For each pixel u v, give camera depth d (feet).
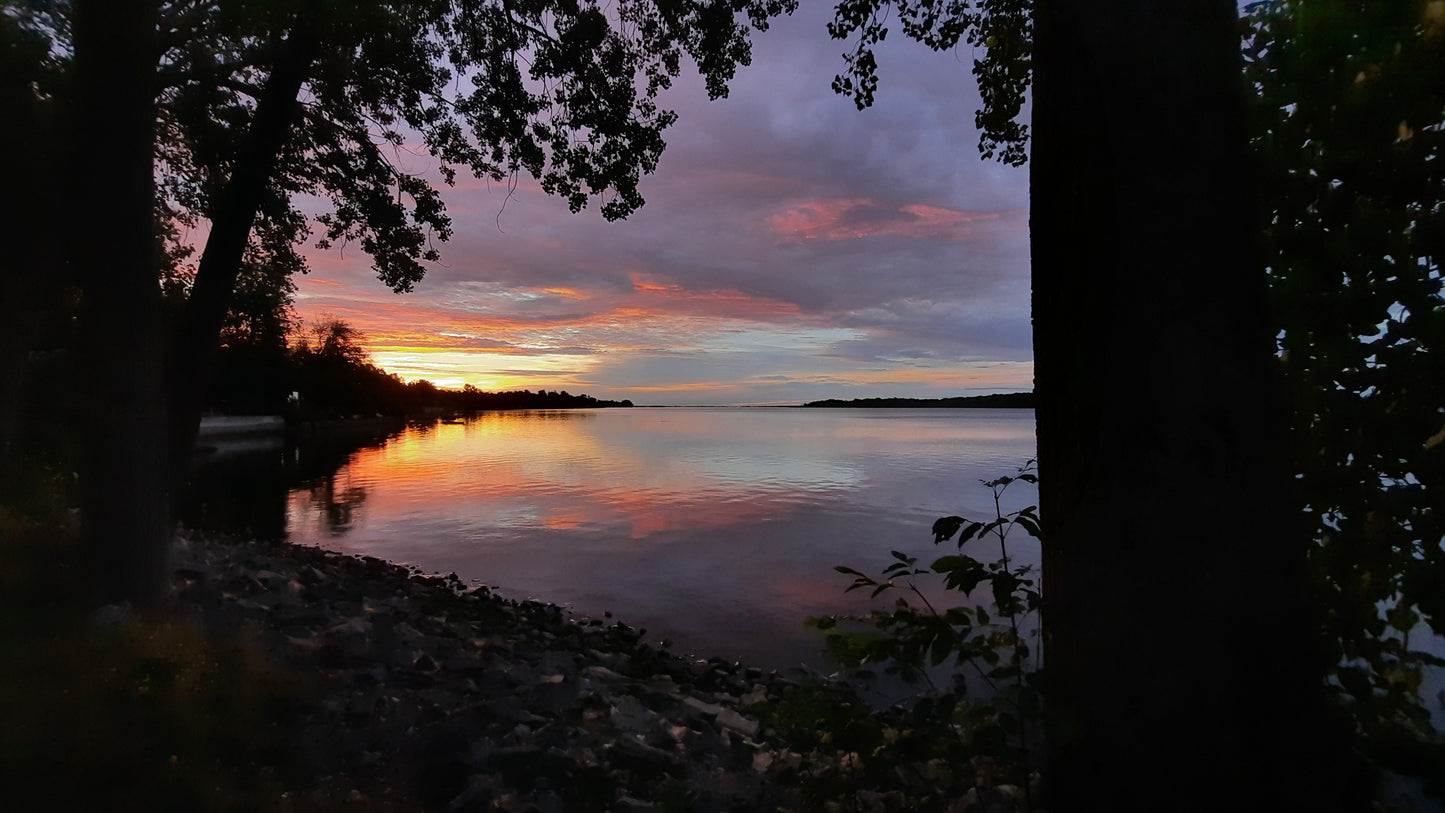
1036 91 9.38
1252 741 7.54
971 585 8.55
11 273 18.98
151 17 18.44
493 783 12.10
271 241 33.17
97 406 18.06
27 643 14.43
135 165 18.07
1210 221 7.95
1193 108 8.05
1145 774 7.77
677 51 28.66
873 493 86.28
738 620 34.17
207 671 14.65
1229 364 7.79
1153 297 7.92
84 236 17.81
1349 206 8.33
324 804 10.75
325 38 22.24
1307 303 8.58
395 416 372.99
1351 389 8.55
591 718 16.94
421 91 28.78
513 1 26.32
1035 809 9.09
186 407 20.62
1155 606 7.74
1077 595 8.36
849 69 21.67
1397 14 7.62
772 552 50.60
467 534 59.41
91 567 17.81
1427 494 8.05
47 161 18.34
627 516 68.39
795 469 118.42
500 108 28.30
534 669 21.39
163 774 10.58
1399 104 7.72
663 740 16.05
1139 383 7.92
